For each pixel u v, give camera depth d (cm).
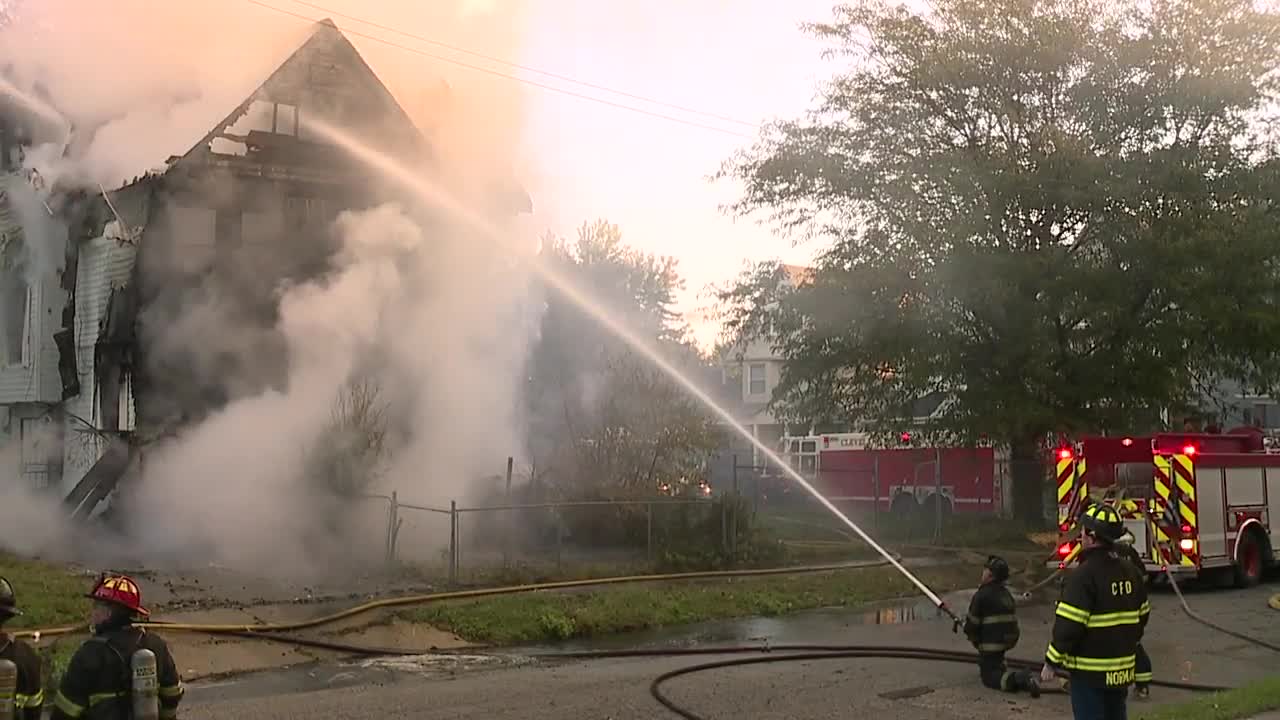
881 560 1758
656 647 1084
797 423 2452
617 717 770
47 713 538
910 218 2172
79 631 967
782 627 1230
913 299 2170
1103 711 568
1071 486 1642
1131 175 2089
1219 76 2103
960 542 2061
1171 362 2111
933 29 2278
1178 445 1598
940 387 2245
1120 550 616
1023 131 2200
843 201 2286
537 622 1134
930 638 1148
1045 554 1912
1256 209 2089
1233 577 1666
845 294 2202
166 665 457
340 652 999
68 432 1905
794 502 2919
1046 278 2086
